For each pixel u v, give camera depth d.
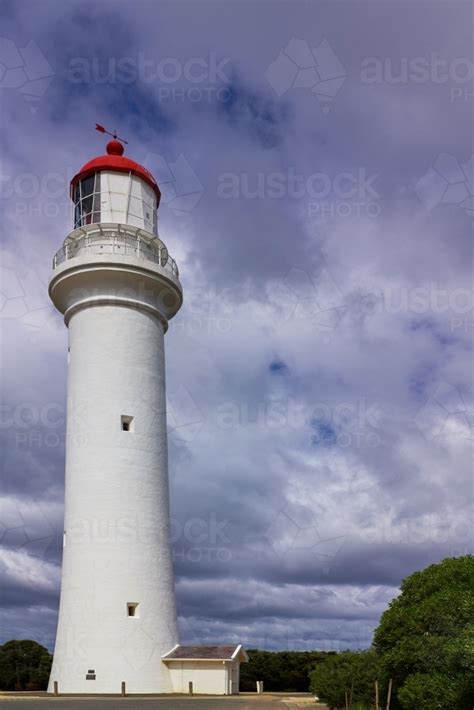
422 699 17.28
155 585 28.16
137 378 30.17
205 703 23.27
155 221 33.91
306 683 50.81
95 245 30.59
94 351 29.95
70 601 27.47
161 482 29.89
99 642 26.52
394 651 19.09
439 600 19.30
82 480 28.62
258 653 52.50
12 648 45.03
